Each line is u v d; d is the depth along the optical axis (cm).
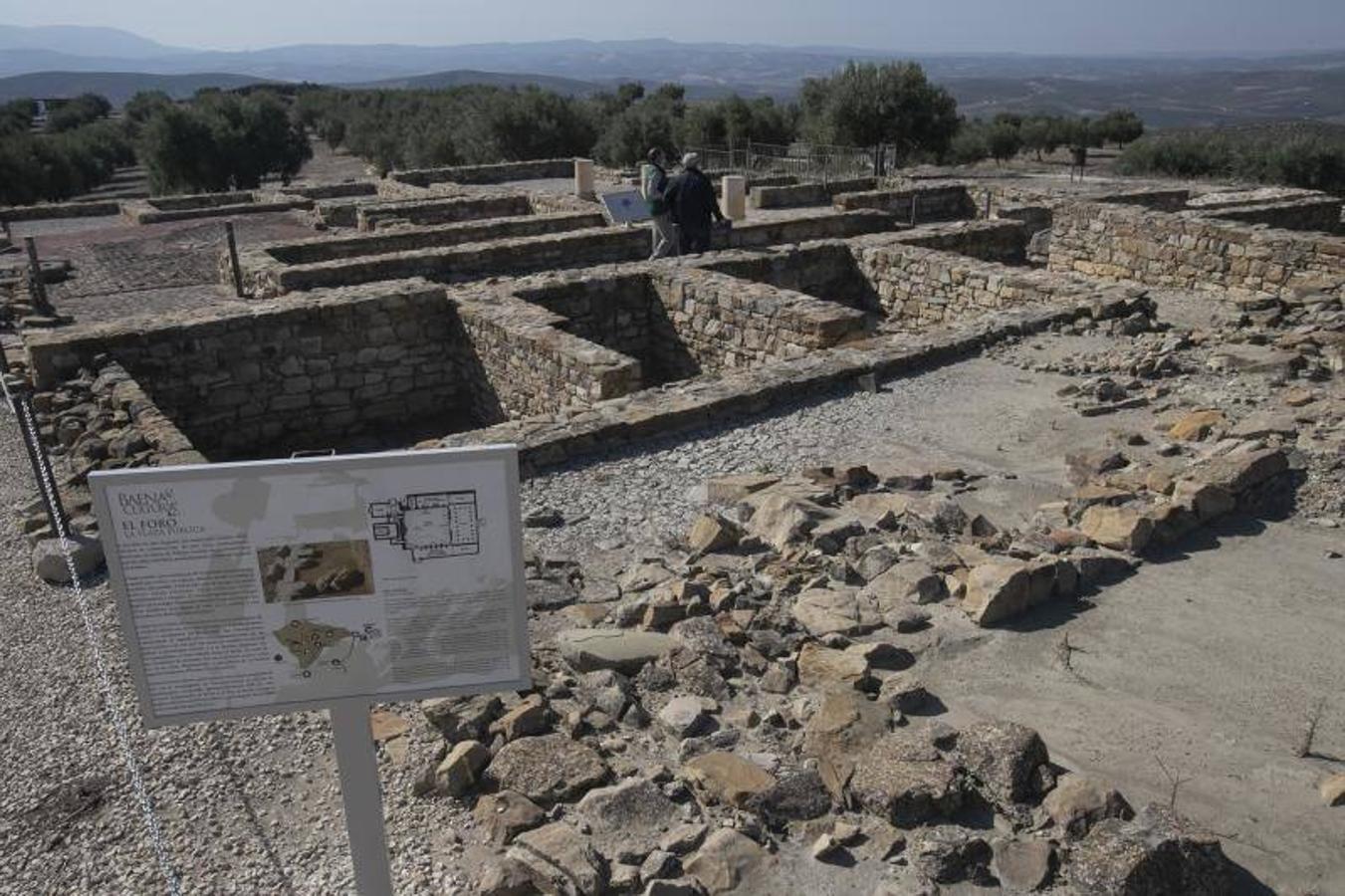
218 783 386
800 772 354
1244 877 312
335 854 345
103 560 585
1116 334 948
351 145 5375
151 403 806
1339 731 382
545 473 675
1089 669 425
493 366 1027
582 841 325
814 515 563
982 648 443
